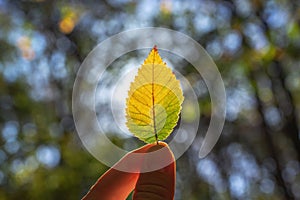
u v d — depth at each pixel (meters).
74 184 2.79
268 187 4.14
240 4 3.54
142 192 0.33
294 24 3.30
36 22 4.08
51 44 4.06
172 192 0.33
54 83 3.99
